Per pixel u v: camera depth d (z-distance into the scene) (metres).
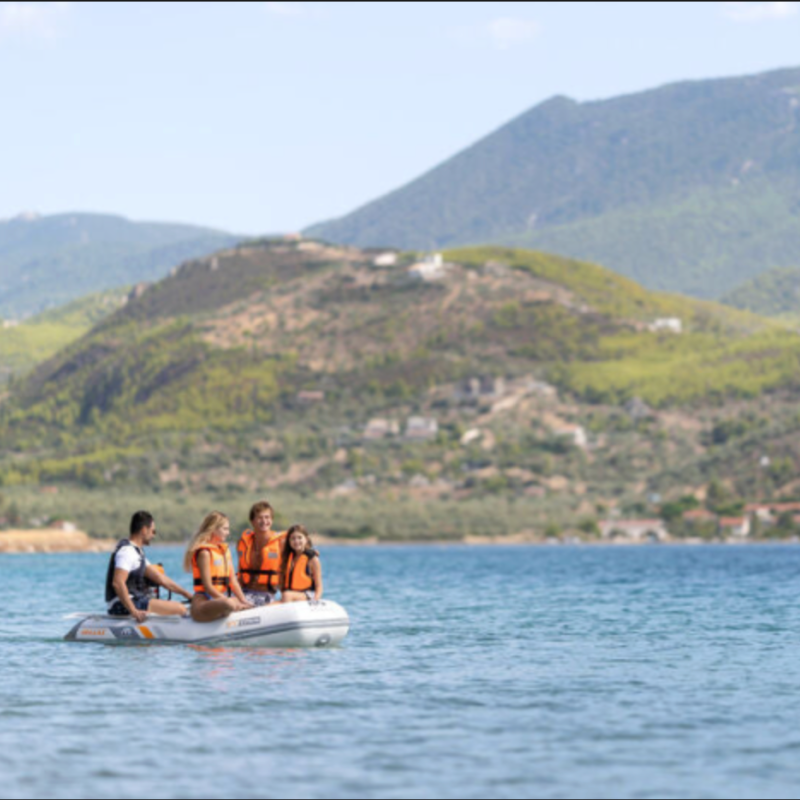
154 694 40.25
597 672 46.91
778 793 27.22
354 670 46.53
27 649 53.00
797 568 181.25
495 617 77.06
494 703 38.91
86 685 42.16
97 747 31.80
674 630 66.56
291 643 52.06
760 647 56.75
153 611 53.94
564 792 27.31
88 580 151.50
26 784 27.83
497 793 27.22
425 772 29.16
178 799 26.61
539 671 47.12
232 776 28.66
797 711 37.56
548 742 32.62
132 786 27.69
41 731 33.91
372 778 28.53
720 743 32.56
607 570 182.88
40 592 116.00
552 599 99.75
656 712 37.31
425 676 45.12
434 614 80.06
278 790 27.39
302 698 39.59
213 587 52.22
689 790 27.48
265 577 53.66
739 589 115.31
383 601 97.00
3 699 39.25
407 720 35.75
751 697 40.44
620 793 27.22
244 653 50.66
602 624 70.81
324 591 116.00
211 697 39.66
